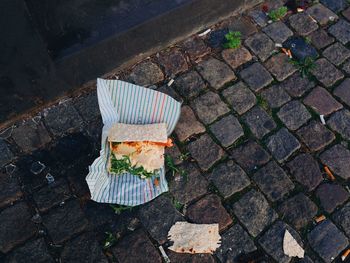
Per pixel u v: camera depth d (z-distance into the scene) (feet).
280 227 3.37
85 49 3.49
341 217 3.43
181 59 4.04
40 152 3.55
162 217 3.36
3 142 3.57
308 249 3.31
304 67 4.04
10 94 3.40
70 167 3.51
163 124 3.51
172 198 3.43
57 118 3.70
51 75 3.47
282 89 3.93
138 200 3.33
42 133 3.63
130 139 3.40
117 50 3.72
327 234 3.36
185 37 4.13
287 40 4.19
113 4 3.60
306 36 4.23
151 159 3.43
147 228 3.32
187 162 3.57
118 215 3.35
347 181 3.57
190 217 3.37
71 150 3.57
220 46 4.13
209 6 3.96
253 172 3.56
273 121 3.78
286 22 4.30
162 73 3.97
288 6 4.39
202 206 3.42
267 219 3.39
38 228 3.28
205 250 3.25
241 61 4.06
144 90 3.60
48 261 3.17
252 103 3.85
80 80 3.74
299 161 3.62
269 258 3.27
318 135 3.74
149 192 3.36
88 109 3.76
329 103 3.88
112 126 3.44
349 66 4.09
